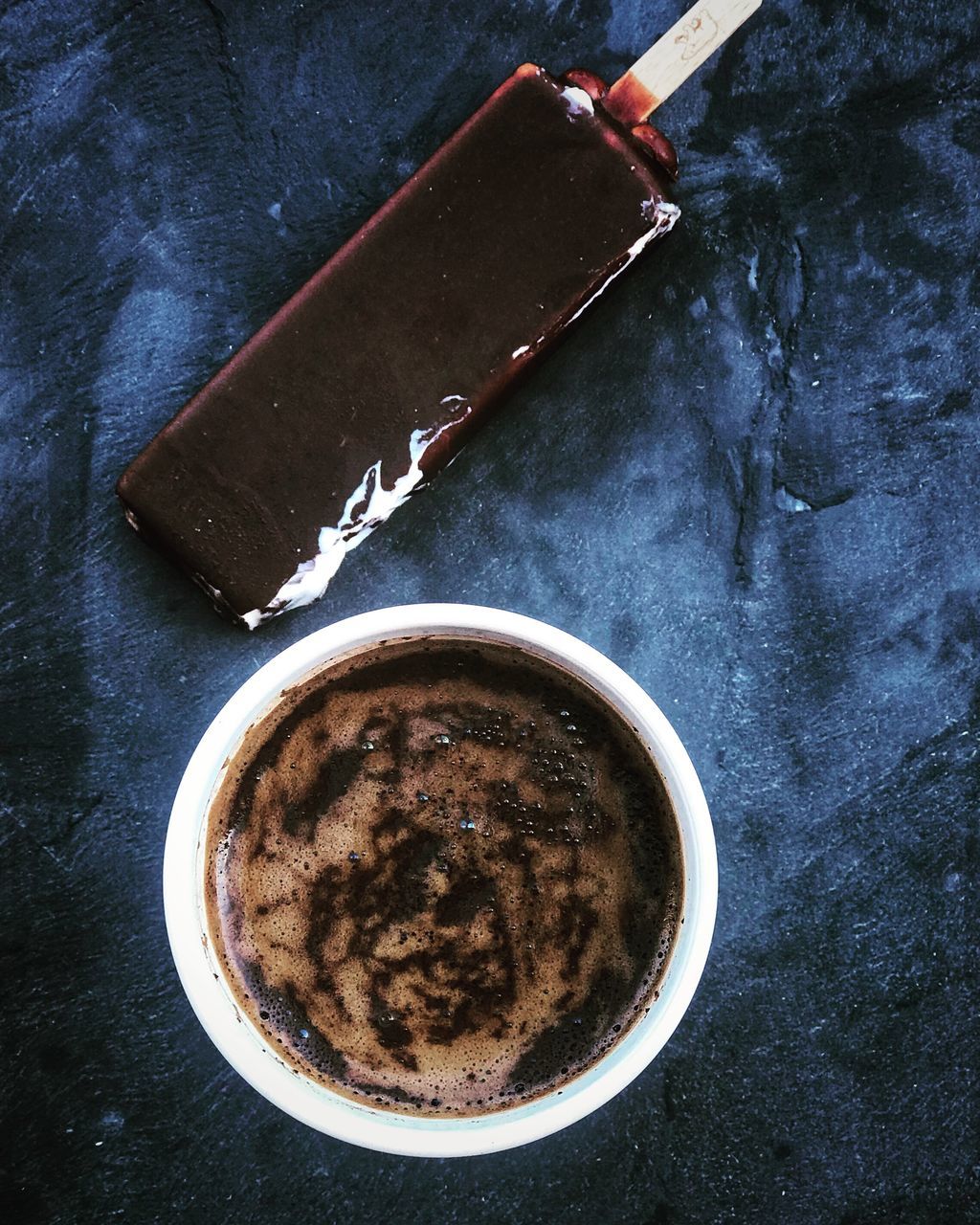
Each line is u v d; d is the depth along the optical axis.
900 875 0.26
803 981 0.26
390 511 0.24
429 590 0.25
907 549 0.26
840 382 0.26
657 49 0.22
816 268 0.25
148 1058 0.25
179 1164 0.25
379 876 0.25
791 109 0.25
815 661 0.26
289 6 0.25
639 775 0.25
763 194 0.25
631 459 0.26
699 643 0.26
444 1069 0.25
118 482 0.23
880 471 0.26
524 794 0.25
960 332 0.26
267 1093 0.23
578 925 0.25
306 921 0.25
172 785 0.25
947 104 0.25
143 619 0.25
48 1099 0.25
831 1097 0.26
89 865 0.25
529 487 0.26
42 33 0.25
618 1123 0.26
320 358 0.23
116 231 0.25
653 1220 0.26
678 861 0.24
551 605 0.26
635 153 0.23
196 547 0.23
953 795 0.26
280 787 0.25
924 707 0.26
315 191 0.25
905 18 0.25
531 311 0.23
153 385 0.25
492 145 0.23
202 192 0.25
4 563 0.25
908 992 0.26
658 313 0.25
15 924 0.25
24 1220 0.25
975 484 0.26
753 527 0.26
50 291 0.25
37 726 0.25
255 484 0.23
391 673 0.25
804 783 0.26
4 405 0.25
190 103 0.25
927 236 0.25
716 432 0.26
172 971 0.25
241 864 0.25
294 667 0.22
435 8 0.25
